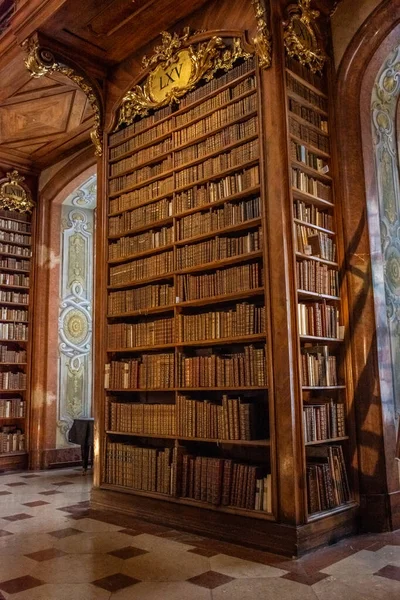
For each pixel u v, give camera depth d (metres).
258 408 4.56
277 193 4.43
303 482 4.07
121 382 5.64
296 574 3.59
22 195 9.25
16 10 5.58
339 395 4.86
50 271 9.27
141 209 5.79
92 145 8.47
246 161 4.76
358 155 5.14
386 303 5.18
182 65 5.41
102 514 5.34
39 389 8.87
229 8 5.02
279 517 4.07
